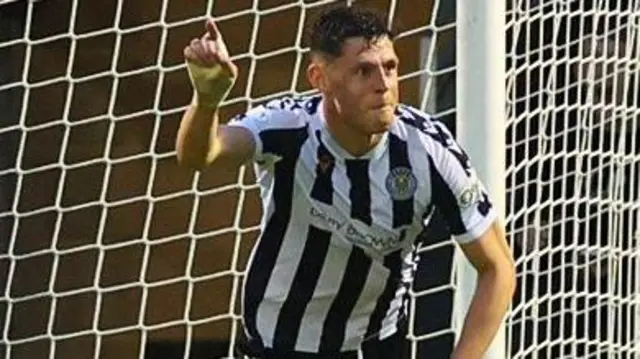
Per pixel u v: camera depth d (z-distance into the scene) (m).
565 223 20.67
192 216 23.58
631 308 21.52
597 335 21.27
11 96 25.58
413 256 14.91
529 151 20.23
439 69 20.44
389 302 14.87
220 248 25.38
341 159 14.03
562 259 20.66
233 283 23.62
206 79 12.88
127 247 26.20
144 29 23.62
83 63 25.69
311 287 14.65
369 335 14.95
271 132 14.08
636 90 21.34
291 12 24.27
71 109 25.75
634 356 21.56
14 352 25.78
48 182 25.86
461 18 18.59
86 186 25.94
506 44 20.08
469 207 14.13
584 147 20.81
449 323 20.00
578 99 20.62
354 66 13.36
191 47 12.84
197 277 23.59
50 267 25.92
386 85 13.38
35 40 24.11
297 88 23.31
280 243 14.59
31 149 25.67
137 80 25.72
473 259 14.27
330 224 14.30
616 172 21.25
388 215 14.16
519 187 20.19
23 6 25.33
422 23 21.84
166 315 26.06
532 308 20.23
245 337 15.21
